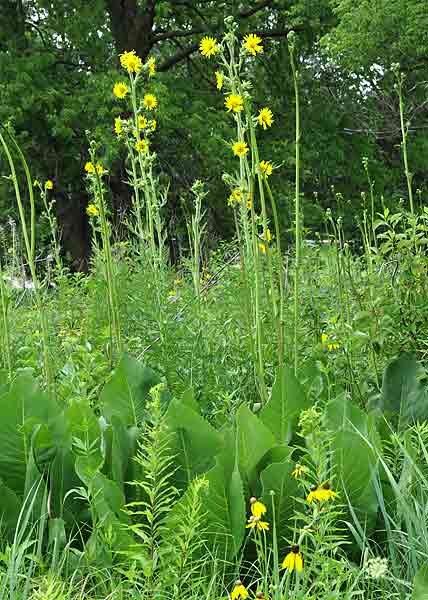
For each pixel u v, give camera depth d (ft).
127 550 9.95
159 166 65.62
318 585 8.64
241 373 14.51
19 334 18.38
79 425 11.33
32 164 65.67
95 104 63.36
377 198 76.13
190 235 21.77
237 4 75.41
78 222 69.92
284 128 74.18
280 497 10.28
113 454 10.81
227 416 13.35
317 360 14.16
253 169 13.62
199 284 19.42
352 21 64.80
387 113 80.48
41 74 65.57
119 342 14.92
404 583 9.22
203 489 10.05
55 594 8.32
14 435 11.10
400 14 62.90
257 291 13.20
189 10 78.18
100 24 73.67
